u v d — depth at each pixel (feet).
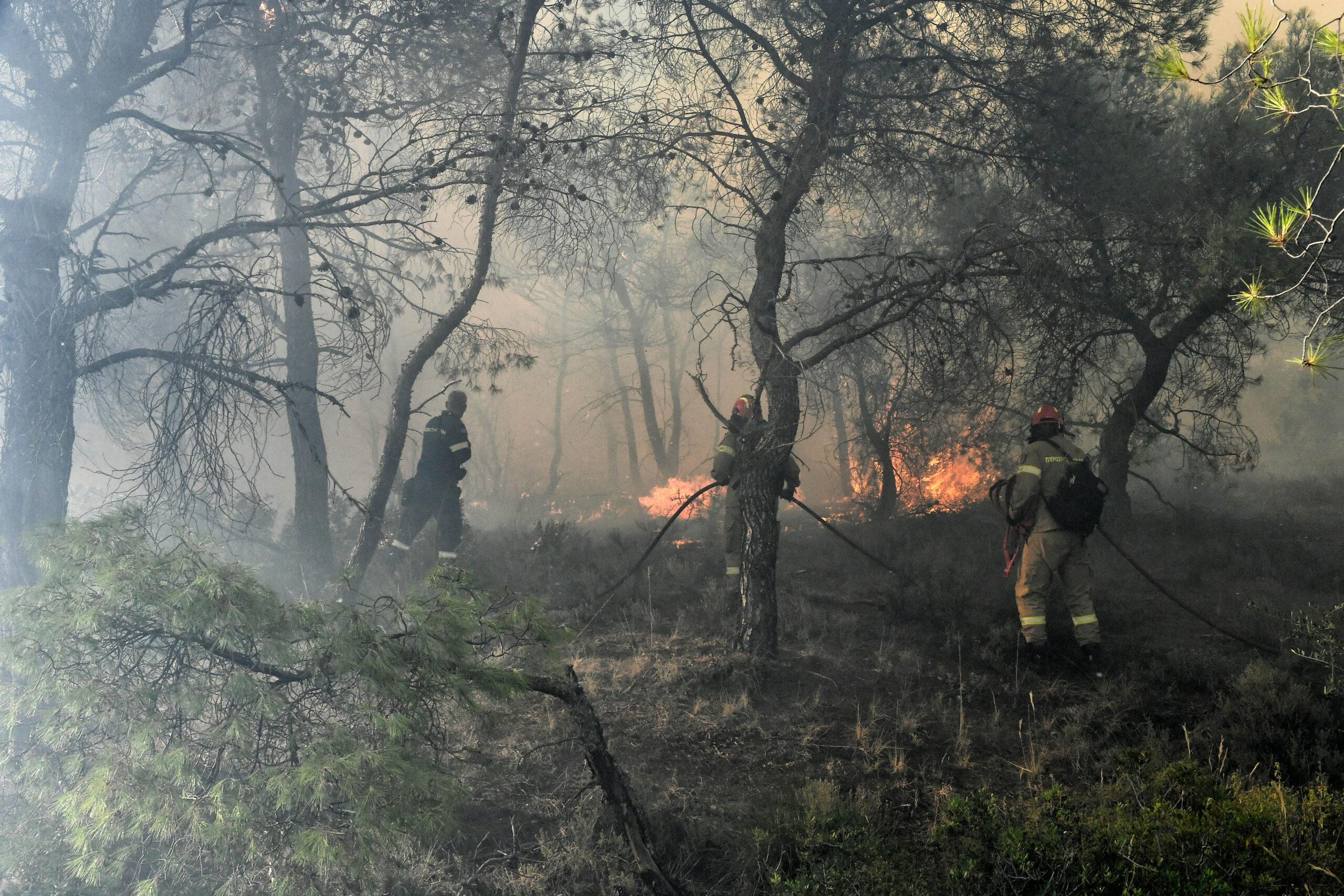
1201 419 37.24
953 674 19.15
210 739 9.57
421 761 9.96
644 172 24.34
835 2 23.29
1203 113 28.99
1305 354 7.80
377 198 21.29
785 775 14.93
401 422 23.39
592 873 11.59
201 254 20.53
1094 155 25.34
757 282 21.65
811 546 32.89
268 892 9.71
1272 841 10.50
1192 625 22.38
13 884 9.66
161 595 9.43
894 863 11.21
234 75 29.30
